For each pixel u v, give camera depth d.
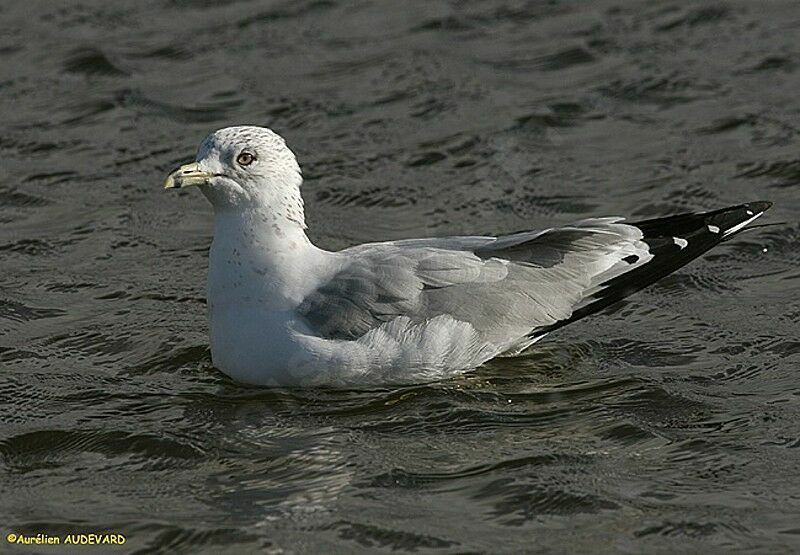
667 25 22.73
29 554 11.28
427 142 19.69
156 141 19.81
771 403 13.45
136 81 21.39
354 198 18.41
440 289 13.80
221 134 13.72
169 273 16.55
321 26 23.08
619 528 11.45
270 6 23.72
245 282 13.74
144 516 11.78
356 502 11.92
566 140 19.70
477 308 13.84
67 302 15.84
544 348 14.73
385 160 19.31
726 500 11.81
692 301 15.69
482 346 13.92
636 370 14.24
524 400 13.66
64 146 19.67
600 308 14.36
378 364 13.60
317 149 19.61
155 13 23.52
